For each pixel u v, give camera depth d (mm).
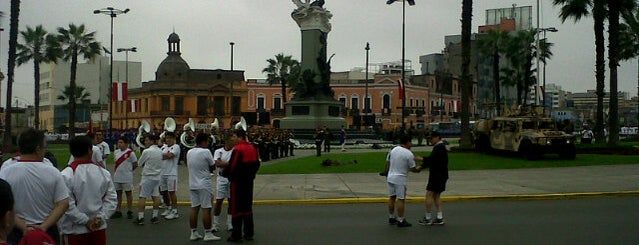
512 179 20375
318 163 26656
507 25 117188
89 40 58781
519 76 68188
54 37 57188
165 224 12461
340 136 45250
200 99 102938
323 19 49562
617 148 31094
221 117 102812
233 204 10398
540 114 29469
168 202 13312
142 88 106688
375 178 21109
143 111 105625
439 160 11922
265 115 53750
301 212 14156
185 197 16875
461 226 11797
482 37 67625
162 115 100938
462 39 33531
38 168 5609
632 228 11359
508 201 15961
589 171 22969
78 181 6363
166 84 101625
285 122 49250
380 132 61094
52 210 5645
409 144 11953
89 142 6602
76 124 111812
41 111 135625
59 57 58375
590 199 16203
